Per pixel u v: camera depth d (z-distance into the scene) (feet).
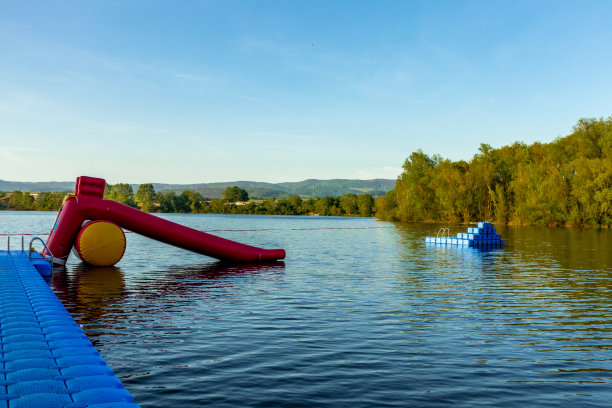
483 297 49.32
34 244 116.26
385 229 232.53
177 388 23.29
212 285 56.59
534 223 250.78
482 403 21.90
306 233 196.13
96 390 18.72
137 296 48.65
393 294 50.96
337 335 33.68
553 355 29.40
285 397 22.35
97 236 70.44
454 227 249.75
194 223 324.60
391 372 26.00
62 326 28.45
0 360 22.02
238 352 29.40
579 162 227.81
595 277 65.05
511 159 286.66
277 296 49.32
